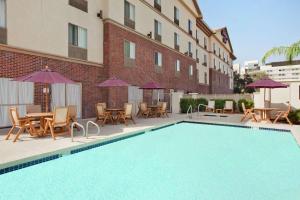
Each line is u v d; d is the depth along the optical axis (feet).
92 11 55.52
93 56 55.77
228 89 196.24
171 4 92.48
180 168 21.24
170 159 24.11
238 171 20.56
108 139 30.71
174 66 94.79
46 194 15.57
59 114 29.45
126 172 19.99
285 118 47.03
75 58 50.60
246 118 55.52
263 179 18.67
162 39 84.79
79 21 52.03
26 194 15.53
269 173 20.10
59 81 30.99
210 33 144.25
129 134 34.96
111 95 58.59
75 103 51.37
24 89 41.16
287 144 31.40
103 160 23.40
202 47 133.28
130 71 65.98
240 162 23.22
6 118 38.78
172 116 61.41
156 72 80.48
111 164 22.20
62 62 47.88
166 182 17.90
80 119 51.29
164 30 86.53
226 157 25.02
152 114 60.03
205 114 67.56
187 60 109.09
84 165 21.70
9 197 15.05
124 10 63.82
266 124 45.09
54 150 23.31
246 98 78.84
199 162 23.15
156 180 18.25
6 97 38.50
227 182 17.99
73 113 36.47
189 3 110.73
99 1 57.52
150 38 76.02
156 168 21.16
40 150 23.09
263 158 24.71
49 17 45.11
